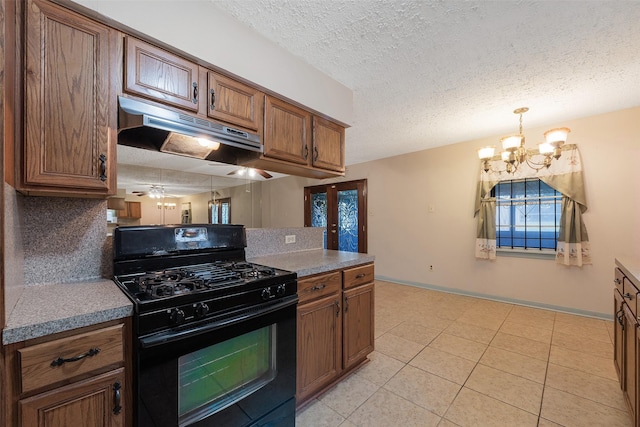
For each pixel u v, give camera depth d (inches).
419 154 173.9
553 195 128.5
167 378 40.3
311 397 67.6
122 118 46.3
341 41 68.7
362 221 204.5
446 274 162.7
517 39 68.0
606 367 81.0
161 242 59.6
